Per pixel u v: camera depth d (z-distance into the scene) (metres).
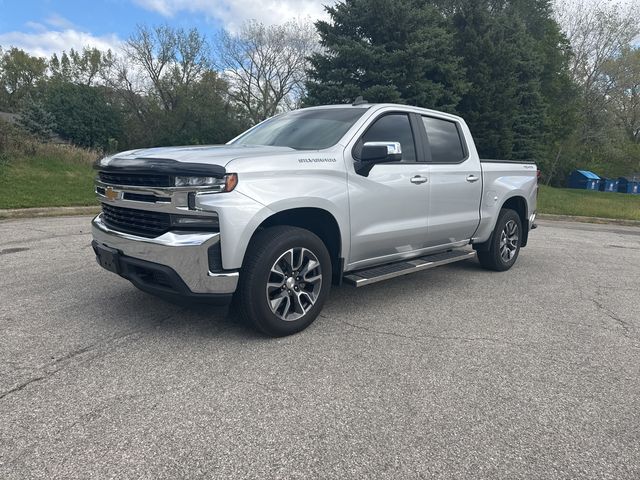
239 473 2.22
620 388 3.17
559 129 31.98
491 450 2.45
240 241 3.37
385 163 4.24
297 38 44.56
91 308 4.39
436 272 6.47
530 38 28.64
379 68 20.62
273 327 3.72
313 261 3.91
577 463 2.37
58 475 2.16
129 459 2.29
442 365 3.44
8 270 5.76
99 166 3.92
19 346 3.53
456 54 24.70
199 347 3.59
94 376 3.10
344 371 3.28
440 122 5.41
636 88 38.16
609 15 35.72
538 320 4.53
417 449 2.44
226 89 44.81
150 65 44.25
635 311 4.92
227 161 3.41
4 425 2.53
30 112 33.56
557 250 8.76
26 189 13.29
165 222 3.43
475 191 5.67
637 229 14.00
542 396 3.03
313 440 2.49
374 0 20.25
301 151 3.90
